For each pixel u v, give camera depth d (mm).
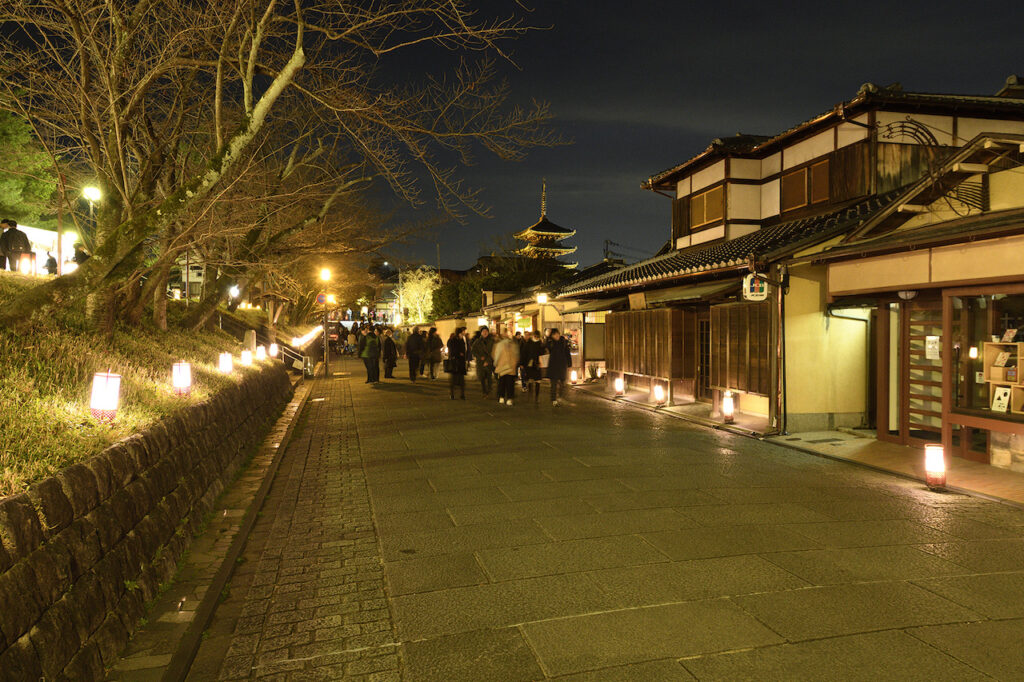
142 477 4664
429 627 3953
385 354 23547
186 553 5160
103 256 6652
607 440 10383
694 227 17953
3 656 2535
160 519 4793
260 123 7078
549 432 11180
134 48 8023
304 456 9547
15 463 3408
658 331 14977
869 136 12508
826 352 11102
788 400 10930
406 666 3508
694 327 14641
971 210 8656
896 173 12617
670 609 4129
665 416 13320
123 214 8961
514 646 3691
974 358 8242
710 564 4902
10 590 2697
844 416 11234
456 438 10656
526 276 47562
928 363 9266
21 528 2895
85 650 3170
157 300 12477
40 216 21781
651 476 7867
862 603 4203
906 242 8312
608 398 16625
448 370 16594
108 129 8500
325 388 20203
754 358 11422
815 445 9750
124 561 3949
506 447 9781
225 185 9422
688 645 3664
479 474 8031
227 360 10836
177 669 3389
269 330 29172
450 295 55562
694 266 13016
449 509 6523
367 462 8977
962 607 4141
